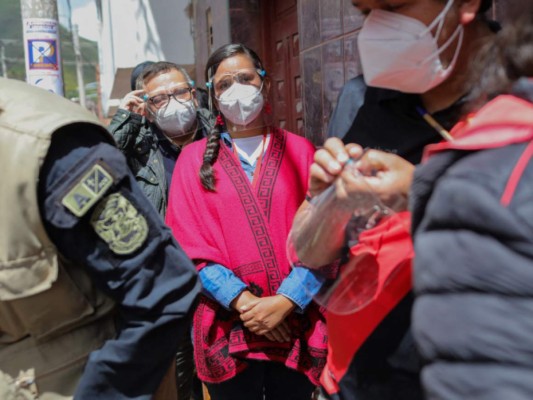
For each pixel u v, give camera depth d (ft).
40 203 4.04
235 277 7.29
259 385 7.68
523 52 2.87
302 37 14.08
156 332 4.24
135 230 4.15
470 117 3.46
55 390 4.42
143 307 4.14
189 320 4.39
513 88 2.86
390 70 4.09
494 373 2.44
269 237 7.24
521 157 2.60
